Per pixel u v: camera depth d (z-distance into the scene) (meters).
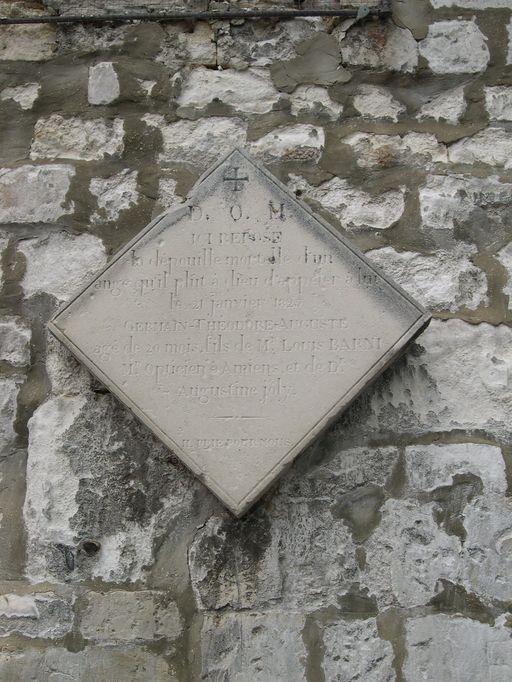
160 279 1.80
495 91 1.98
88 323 1.78
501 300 1.86
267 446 1.71
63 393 1.83
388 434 1.78
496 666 1.67
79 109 2.00
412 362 1.82
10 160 1.98
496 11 2.02
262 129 1.97
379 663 1.68
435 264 1.88
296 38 2.02
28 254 1.92
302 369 1.74
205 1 2.04
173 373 1.75
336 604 1.71
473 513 1.74
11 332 1.88
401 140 1.96
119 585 1.74
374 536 1.74
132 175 1.96
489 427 1.78
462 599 1.70
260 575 1.72
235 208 1.82
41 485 1.79
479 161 1.94
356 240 1.89
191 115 1.99
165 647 1.70
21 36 2.05
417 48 2.00
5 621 1.72
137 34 2.04
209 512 1.76
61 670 1.70
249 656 1.69
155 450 1.80
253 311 1.77
